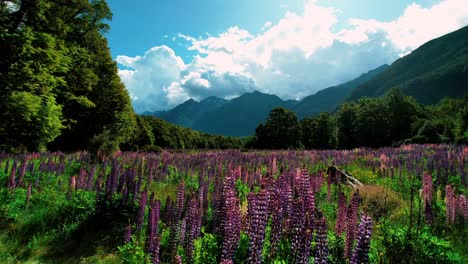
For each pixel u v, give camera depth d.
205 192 7.75
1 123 18.53
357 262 3.26
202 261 4.47
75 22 26.41
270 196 4.18
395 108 67.69
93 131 34.72
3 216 7.56
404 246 4.61
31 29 17.94
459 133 36.38
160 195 9.43
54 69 20.19
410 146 27.72
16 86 17.67
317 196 8.23
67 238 6.88
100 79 34.53
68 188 8.88
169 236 5.12
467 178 9.59
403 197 8.62
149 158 17.53
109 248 6.30
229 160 17.48
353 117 76.69
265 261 4.01
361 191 9.04
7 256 6.12
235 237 4.13
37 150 21.33
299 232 3.68
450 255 4.41
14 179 8.71
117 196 8.21
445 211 6.46
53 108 20.70
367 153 21.94
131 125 40.72
